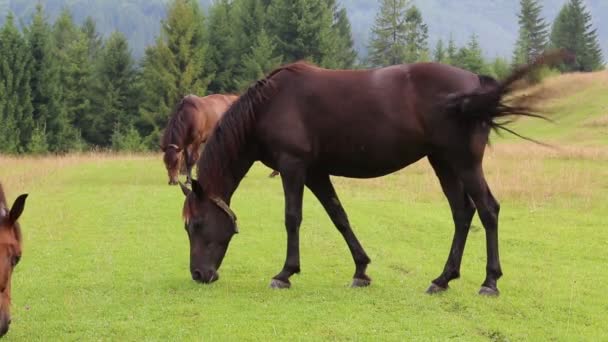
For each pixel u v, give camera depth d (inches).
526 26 2856.8
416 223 486.0
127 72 1899.6
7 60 1582.2
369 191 685.9
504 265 350.0
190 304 266.5
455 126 266.1
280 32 1947.6
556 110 262.1
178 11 1831.9
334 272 331.0
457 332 229.8
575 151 925.2
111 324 241.0
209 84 1971.0
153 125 1828.2
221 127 288.2
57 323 243.0
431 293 281.1
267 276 322.3
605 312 259.3
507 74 259.3
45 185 718.5
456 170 271.7
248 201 588.1
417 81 271.6
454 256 283.3
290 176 283.1
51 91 1673.2
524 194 610.2
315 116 278.7
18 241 190.5
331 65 1955.0
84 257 366.0
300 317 247.1
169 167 698.8
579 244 408.5
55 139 1685.5
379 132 273.0
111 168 946.1
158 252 379.2
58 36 2340.1
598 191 628.7
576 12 2701.8
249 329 233.3
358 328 233.1
